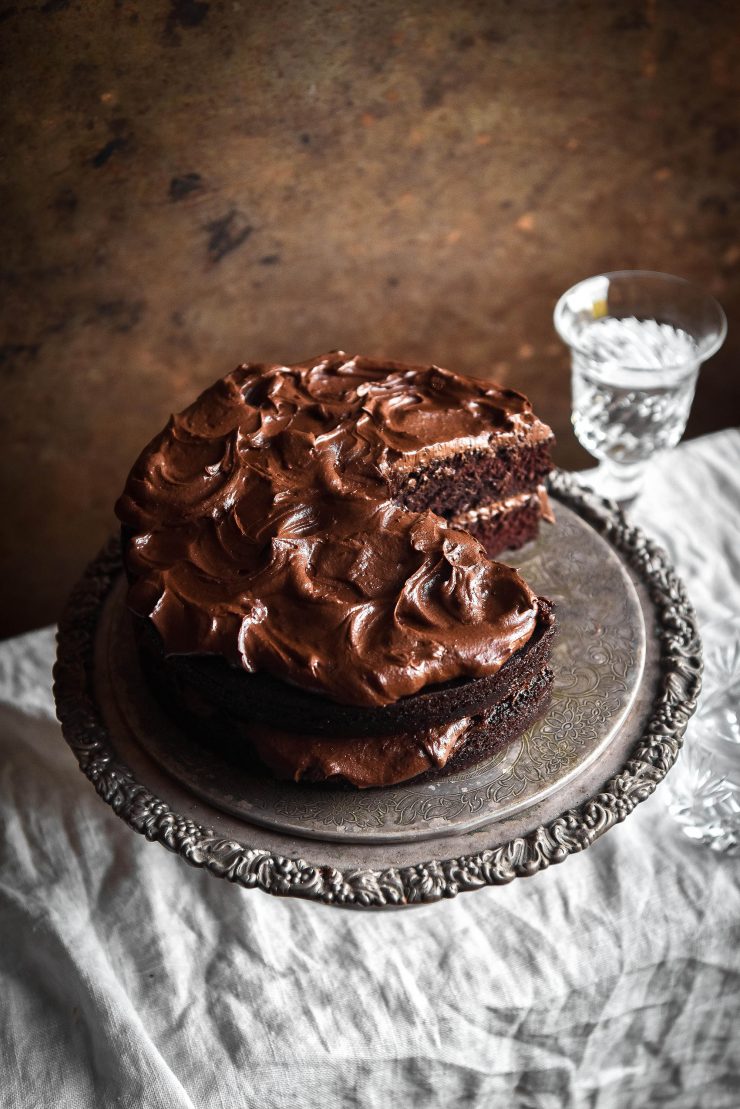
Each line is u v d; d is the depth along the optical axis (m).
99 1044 0.79
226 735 0.80
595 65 1.02
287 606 0.78
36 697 0.94
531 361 1.18
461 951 0.83
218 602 0.78
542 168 1.07
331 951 0.83
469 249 1.10
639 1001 0.83
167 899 0.86
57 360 1.04
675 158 1.09
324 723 0.78
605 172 1.09
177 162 0.97
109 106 0.93
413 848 0.77
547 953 0.82
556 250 1.12
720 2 1.01
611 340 1.00
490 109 1.03
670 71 1.04
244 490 0.82
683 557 0.99
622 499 1.03
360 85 0.98
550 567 0.89
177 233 1.01
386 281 1.09
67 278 1.00
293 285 1.07
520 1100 0.85
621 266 1.15
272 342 1.09
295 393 0.88
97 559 0.90
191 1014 0.81
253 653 0.77
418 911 0.84
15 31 0.89
